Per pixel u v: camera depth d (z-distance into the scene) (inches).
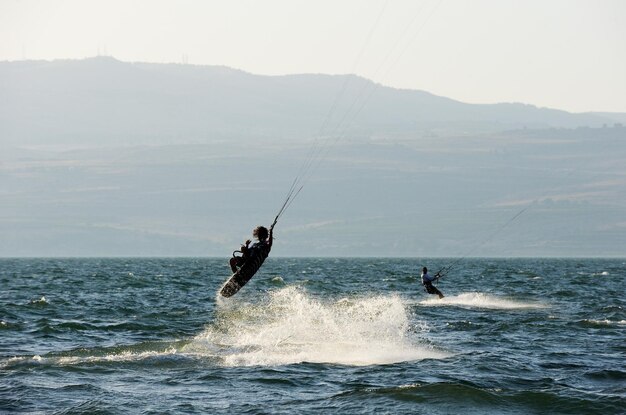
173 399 2901.1
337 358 3673.7
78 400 2869.1
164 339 4382.4
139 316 5600.4
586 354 3939.5
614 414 2763.3
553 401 2888.8
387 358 3695.9
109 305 6589.6
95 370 3356.3
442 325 5078.7
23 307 6294.3
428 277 7711.6
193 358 3617.1
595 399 2913.4
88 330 4751.5
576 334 4712.1
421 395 2923.2
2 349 3996.1
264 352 3774.6
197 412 2741.1
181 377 3250.5
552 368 3535.9
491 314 5979.3
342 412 2746.1
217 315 5580.7
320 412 2743.6
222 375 3284.9
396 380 3216.0
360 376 3287.4
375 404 2837.1
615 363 3678.6
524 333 4739.2
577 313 6131.9
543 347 4163.4
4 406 2778.1
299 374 3314.5
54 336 4493.1
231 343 4008.4
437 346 4111.7
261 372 3341.5
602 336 4630.9
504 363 3602.4
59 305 6545.3
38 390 2997.0
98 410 2726.4
